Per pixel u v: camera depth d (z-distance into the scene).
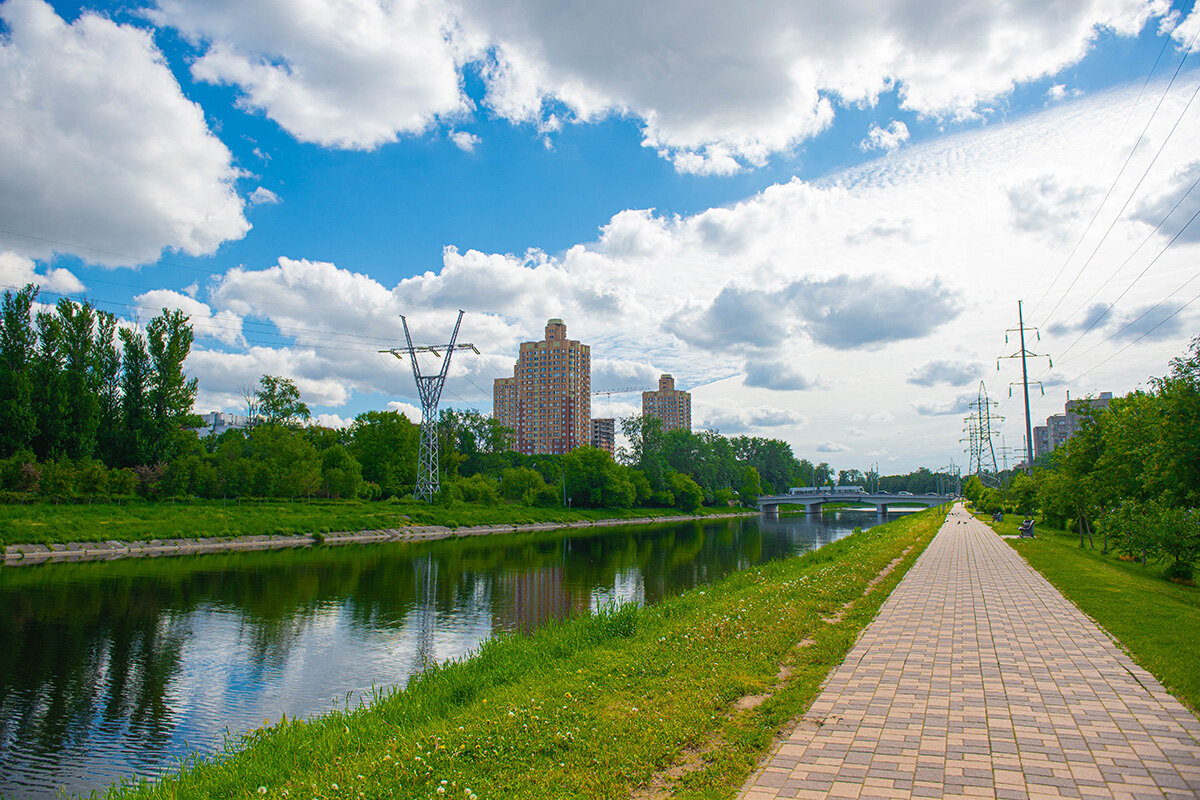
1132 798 6.27
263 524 66.19
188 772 10.89
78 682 20.27
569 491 120.00
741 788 6.68
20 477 56.78
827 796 6.43
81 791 13.38
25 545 49.03
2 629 26.75
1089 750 7.45
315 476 81.94
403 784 7.41
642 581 40.31
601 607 19.36
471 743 8.34
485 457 131.12
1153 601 17.02
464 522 86.25
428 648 24.17
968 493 142.88
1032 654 11.87
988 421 120.12
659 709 9.07
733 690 9.76
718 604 18.36
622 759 7.44
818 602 16.94
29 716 17.53
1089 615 15.52
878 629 14.23
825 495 150.62
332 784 7.50
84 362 70.62
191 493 72.75
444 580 40.66
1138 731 8.02
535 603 32.81
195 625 27.84
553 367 195.25
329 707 18.22
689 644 12.91
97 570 42.78
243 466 75.31
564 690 10.66
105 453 71.12
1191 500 20.61
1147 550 25.12
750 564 49.31
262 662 22.41
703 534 86.62
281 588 37.19
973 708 8.95
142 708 18.12
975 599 18.12
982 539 41.09
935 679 10.38
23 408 62.19
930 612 16.23
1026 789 6.49
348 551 58.44
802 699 9.32
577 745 7.97
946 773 6.89
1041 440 171.25
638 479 129.25
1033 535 42.81
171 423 74.12
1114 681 10.13
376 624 28.14
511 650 15.59
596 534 85.75
